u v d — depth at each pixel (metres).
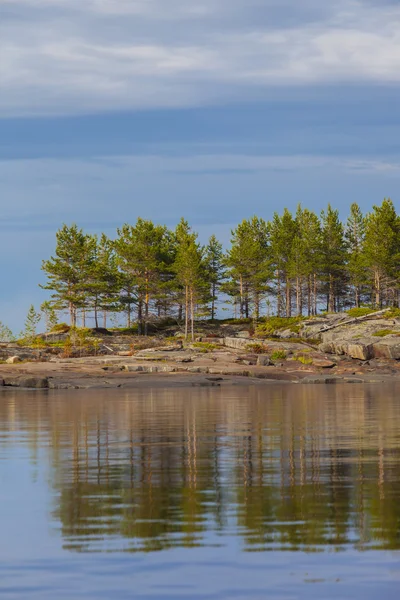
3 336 197.00
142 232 196.75
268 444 30.34
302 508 17.28
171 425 39.88
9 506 17.95
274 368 112.81
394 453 27.06
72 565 13.27
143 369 107.31
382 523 15.73
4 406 56.56
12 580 12.62
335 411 49.41
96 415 47.25
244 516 16.53
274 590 12.02
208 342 151.62
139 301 195.38
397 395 68.69
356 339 135.50
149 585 12.29
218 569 12.95
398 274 199.00
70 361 115.94
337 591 11.95
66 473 23.00
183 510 17.20
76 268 194.75
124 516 16.69
